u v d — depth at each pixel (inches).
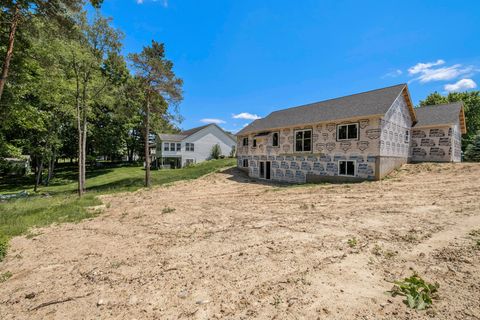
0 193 844.0
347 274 143.2
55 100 757.3
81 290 144.7
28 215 374.6
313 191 528.1
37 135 876.0
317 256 172.6
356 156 621.9
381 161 585.9
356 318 102.7
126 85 805.2
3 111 570.3
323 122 680.4
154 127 933.2
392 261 157.9
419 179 531.2
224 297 126.3
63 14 484.1
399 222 248.7
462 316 99.9
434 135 733.9
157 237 247.9
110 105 822.5
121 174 1218.6
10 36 433.1
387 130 614.2
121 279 156.1
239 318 107.9
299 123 756.0
